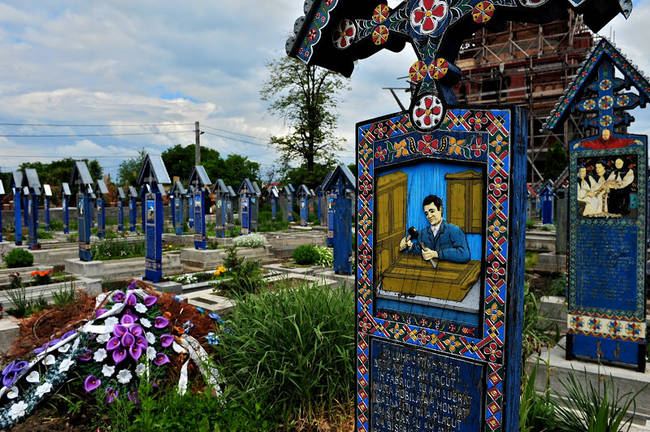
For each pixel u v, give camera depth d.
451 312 2.47
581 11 2.18
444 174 2.47
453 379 2.47
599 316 4.59
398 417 2.72
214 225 26.36
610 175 4.52
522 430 2.95
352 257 9.59
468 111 2.36
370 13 2.93
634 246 4.42
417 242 2.60
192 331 4.77
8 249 15.05
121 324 4.16
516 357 2.36
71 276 9.66
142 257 12.02
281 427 3.64
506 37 40.34
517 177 2.24
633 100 4.38
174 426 3.06
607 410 3.09
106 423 3.70
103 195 17.31
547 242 16.19
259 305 4.63
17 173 15.05
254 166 59.75
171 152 63.94
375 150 2.77
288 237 19.56
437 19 2.47
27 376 3.96
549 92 37.84
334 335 4.04
